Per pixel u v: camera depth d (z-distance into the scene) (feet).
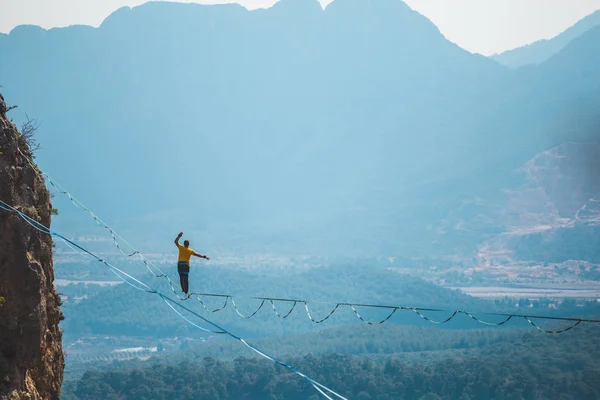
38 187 103.55
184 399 585.22
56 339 106.11
